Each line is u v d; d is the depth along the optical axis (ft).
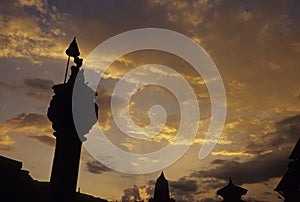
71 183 19.43
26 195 25.75
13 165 28.19
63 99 20.48
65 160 19.65
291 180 53.42
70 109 20.26
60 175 19.38
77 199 31.73
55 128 20.27
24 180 27.37
